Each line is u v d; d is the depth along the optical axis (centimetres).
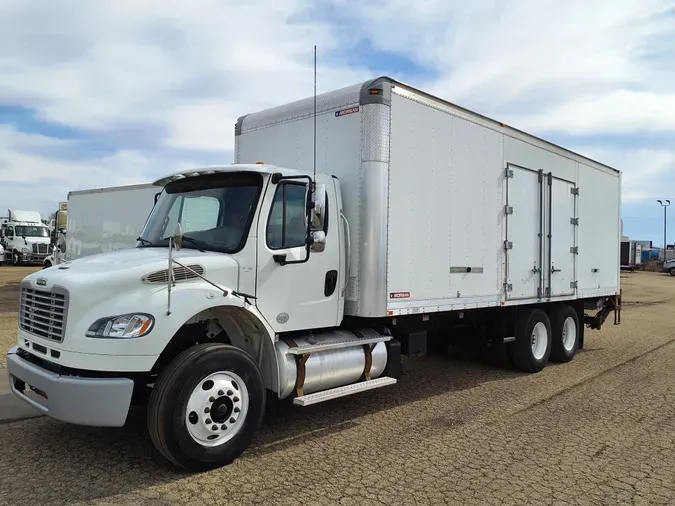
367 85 584
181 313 435
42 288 454
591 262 1024
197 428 435
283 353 511
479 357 991
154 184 591
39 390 426
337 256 570
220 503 387
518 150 809
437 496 408
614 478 447
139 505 381
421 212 632
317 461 473
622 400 696
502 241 776
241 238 496
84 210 1803
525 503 399
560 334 943
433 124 650
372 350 595
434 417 612
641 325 1474
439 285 660
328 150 616
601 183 1060
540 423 595
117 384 407
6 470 438
